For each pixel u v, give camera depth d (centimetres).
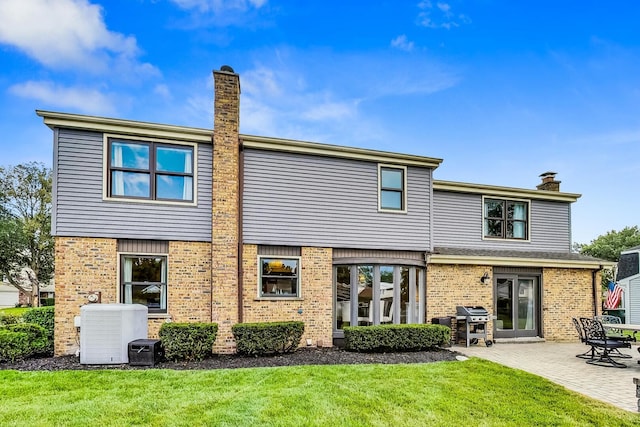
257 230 1049
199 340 837
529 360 932
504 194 1426
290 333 923
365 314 1127
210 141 1023
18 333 824
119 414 503
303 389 616
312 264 1091
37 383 632
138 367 766
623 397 634
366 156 1167
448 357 918
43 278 3622
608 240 4172
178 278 979
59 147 923
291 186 1095
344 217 1137
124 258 959
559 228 1512
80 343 809
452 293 1222
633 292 2148
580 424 511
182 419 490
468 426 497
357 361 848
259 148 1071
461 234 1366
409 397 594
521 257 1291
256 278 1038
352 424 489
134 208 961
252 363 812
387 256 1182
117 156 966
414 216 1217
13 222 3438
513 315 1302
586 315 1366
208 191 1020
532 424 508
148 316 942
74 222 919
